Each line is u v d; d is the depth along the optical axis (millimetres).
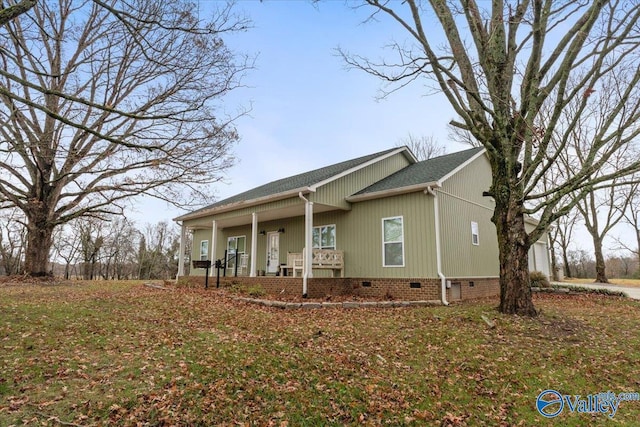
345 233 14000
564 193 7809
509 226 8656
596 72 7355
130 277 39375
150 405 4188
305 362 5758
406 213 12430
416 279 11906
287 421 4137
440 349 6508
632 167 6922
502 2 8227
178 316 8398
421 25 7867
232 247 19625
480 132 8750
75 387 4473
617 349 6551
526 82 8281
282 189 15141
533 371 5605
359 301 11086
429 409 4523
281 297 11852
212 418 4066
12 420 3709
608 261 40656
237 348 6223
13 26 8430
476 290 13742
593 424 4234
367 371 5543
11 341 5805
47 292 11688
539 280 16484
